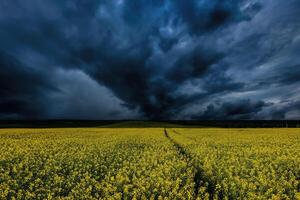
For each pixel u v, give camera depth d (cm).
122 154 1631
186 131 4497
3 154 1596
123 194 851
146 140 2606
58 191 876
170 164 1238
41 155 1602
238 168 1120
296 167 1176
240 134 3481
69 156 1535
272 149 1789
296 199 775
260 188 857
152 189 862
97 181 978
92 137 3027
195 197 838
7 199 852
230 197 831
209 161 1273
